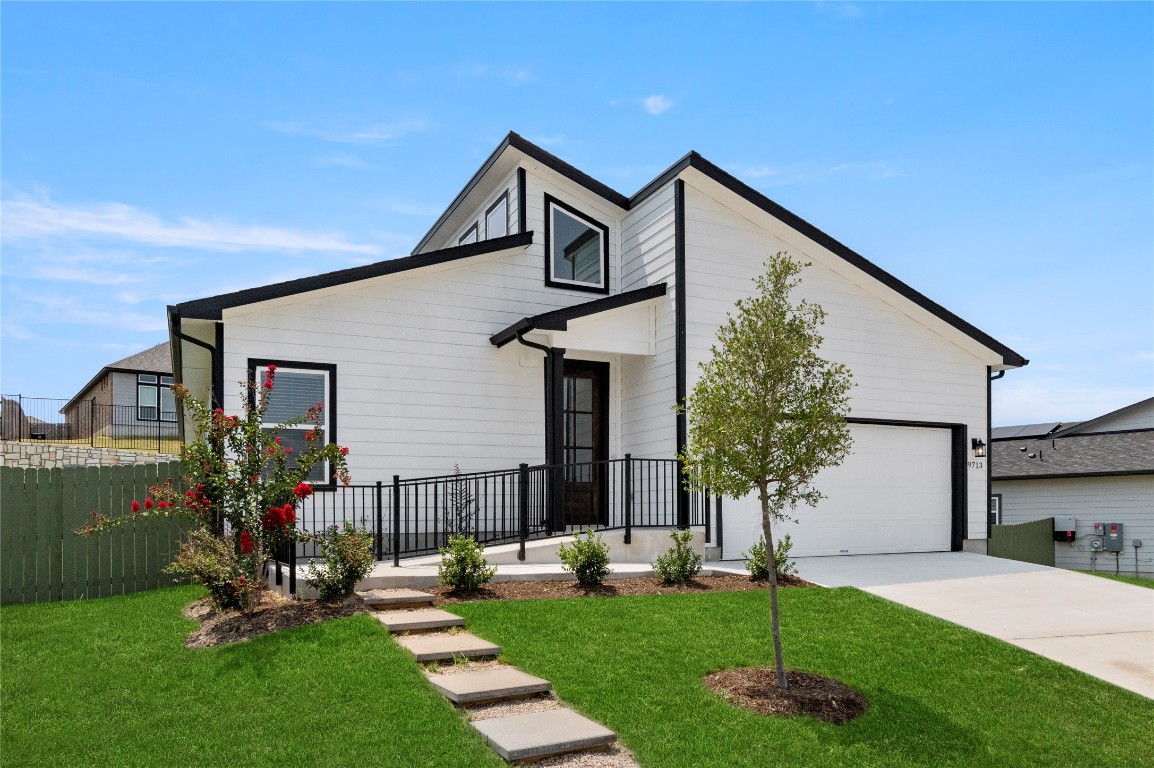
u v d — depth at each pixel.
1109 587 10.81
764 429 6.74
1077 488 22.12
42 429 30.81
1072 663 7.64
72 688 6.32
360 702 5.81
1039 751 5.92
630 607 8.52
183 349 11.73
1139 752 6.00
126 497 10.40
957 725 6.19
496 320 12.78
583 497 13.34
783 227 13.38
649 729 5.67
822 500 13.80
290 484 8.31
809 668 7.07
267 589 8.81
